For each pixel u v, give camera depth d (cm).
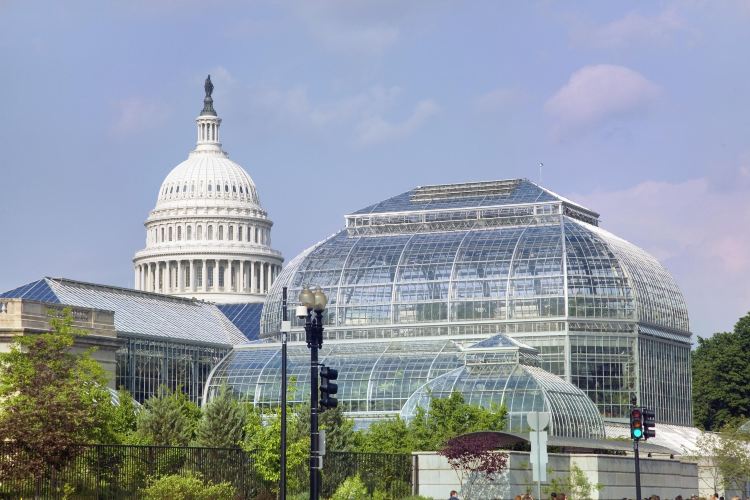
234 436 15112
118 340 19162
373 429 17388
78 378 13138
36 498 10512
